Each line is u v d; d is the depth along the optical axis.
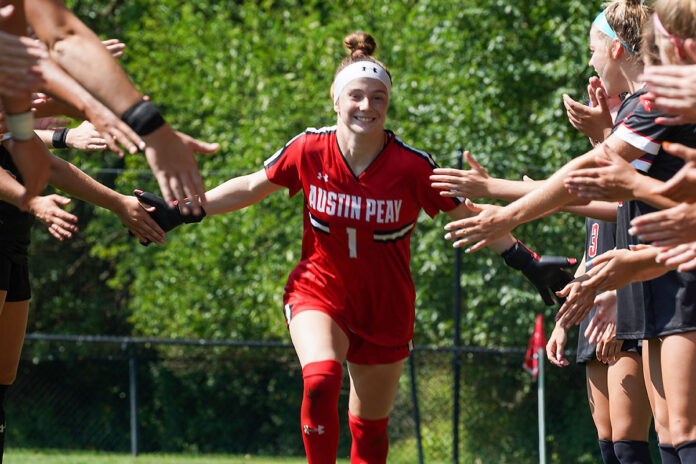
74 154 31.06
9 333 9.22
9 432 25.56
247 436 24.58
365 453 9.14
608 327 8.34
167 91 30.58
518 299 20.19
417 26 25.20
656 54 6.29
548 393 20.47
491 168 20.72
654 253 6.39
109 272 27.00
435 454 19.89
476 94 24.23
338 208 8.20
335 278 8.36
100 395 25.52
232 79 27.67
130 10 34.12
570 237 20.17
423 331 21.66
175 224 8.89
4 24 5.35
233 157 26.41
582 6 23.31
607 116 8.30
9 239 8.80
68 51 5.19
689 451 6.57
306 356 7.93
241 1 34.84
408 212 8.31
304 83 25.98
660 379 7.32
